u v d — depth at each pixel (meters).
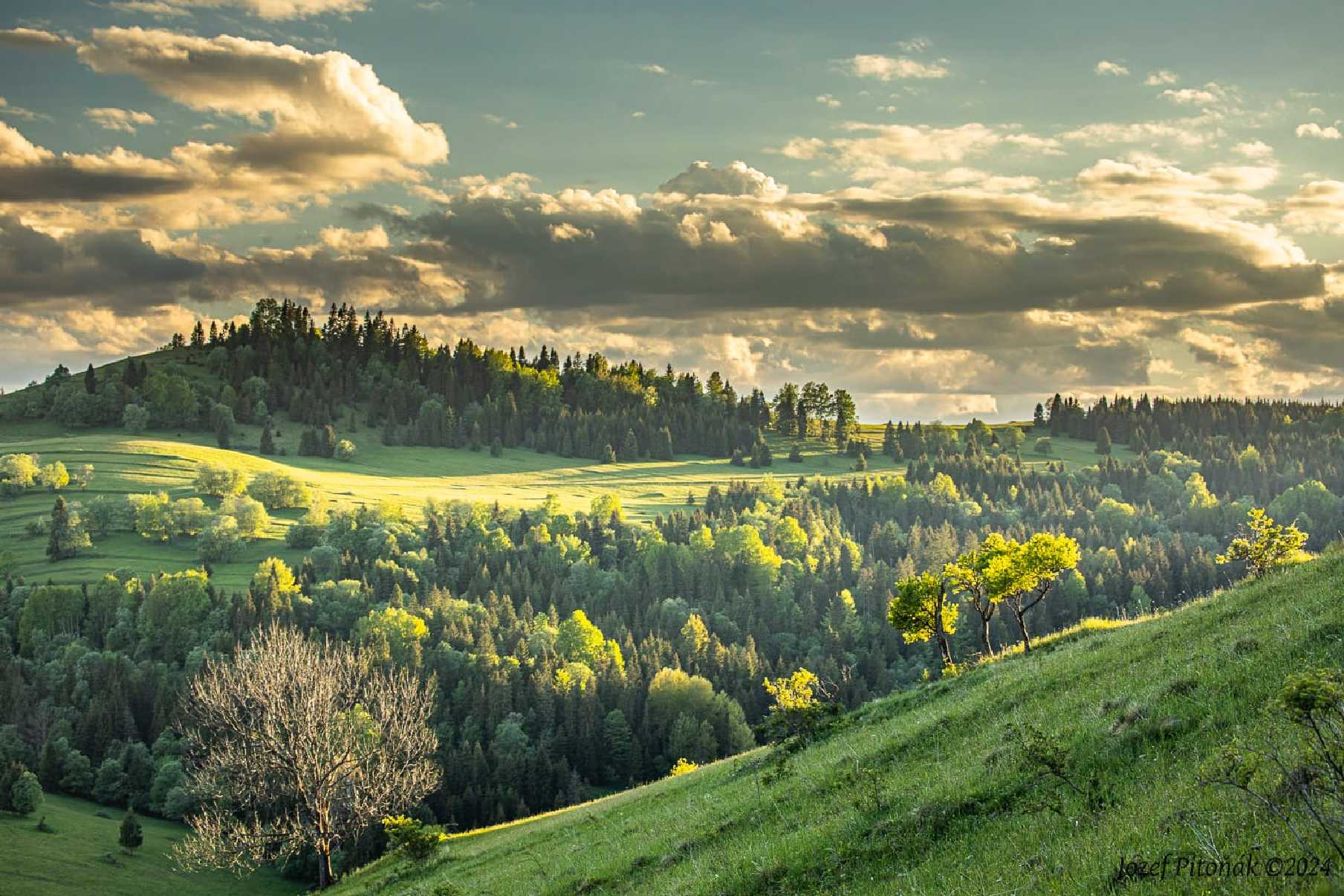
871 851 19.55
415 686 78.88
